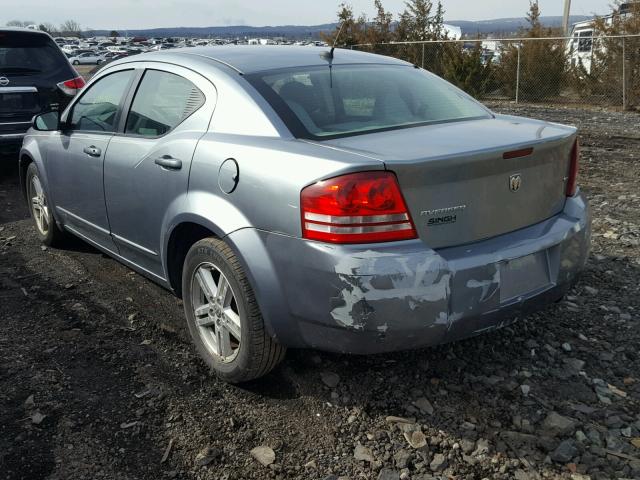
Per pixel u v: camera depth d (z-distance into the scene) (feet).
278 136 9.63
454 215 8.79
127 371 10.89
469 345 11.46
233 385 10.46
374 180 8.23
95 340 11.99
